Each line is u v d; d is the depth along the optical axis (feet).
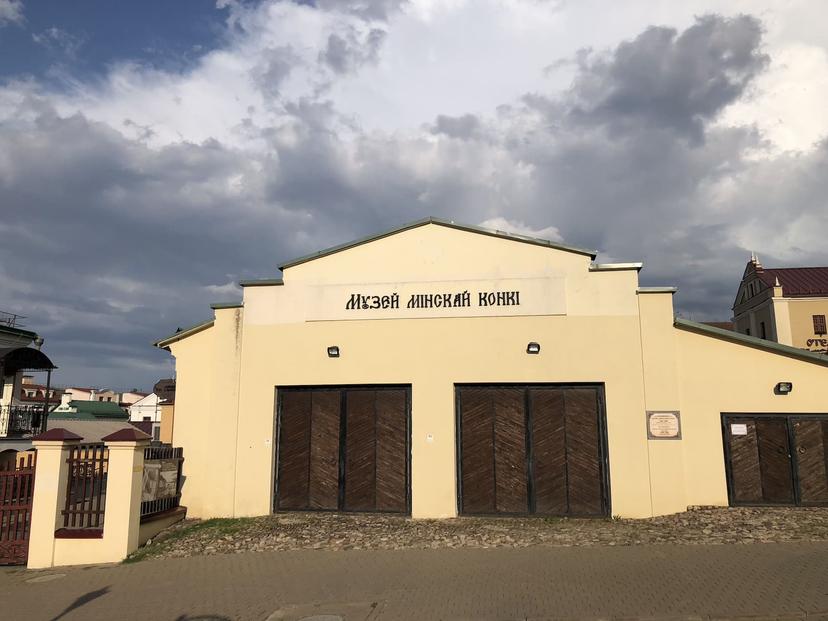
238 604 24.99
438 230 44.01
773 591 23.38
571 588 24.82
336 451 43.04
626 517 39.37
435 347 42.78
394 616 22.62
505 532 35.70
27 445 70.74
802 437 39.83
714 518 36.76
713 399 40.50
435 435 41.78
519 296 42.45
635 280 41.63
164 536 38.09
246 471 43.32
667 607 22.17
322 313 44.32
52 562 33.94
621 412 40.50
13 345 87.35
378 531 36.96
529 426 41.32
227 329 45.14
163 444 51.80
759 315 155.94
